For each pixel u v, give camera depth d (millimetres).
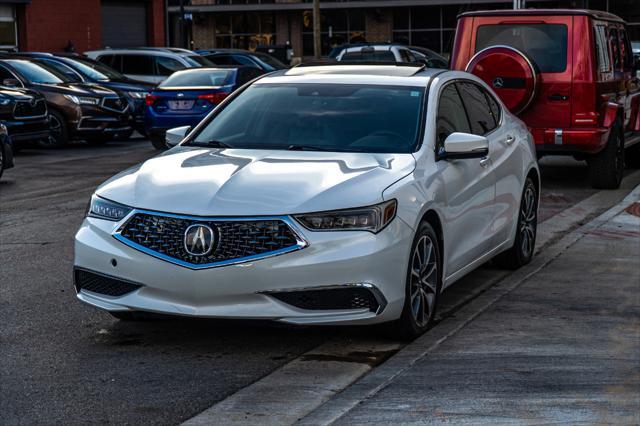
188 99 21328
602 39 14695
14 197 14250
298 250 6246
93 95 22703
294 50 59594
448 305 8000
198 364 6410
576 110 14062
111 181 7004
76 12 44875
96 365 6371
